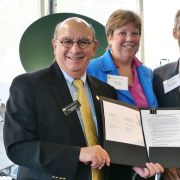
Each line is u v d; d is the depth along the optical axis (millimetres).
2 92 2924
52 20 2273
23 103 1194
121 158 1287
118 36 1907
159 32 3453
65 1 3307
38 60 2250
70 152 1156
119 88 1871
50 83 1300
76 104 1300
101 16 3354
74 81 1378
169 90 2000
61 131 1227
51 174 1145
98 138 1351
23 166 1267
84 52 1326
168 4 3443
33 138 1169
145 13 3441
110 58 1987
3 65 3117
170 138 1470
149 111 1561
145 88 1987
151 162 1377
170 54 3471
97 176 1256
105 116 1353
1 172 1791
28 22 3211
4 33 3156
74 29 1298
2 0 3172
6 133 1170
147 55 3461
